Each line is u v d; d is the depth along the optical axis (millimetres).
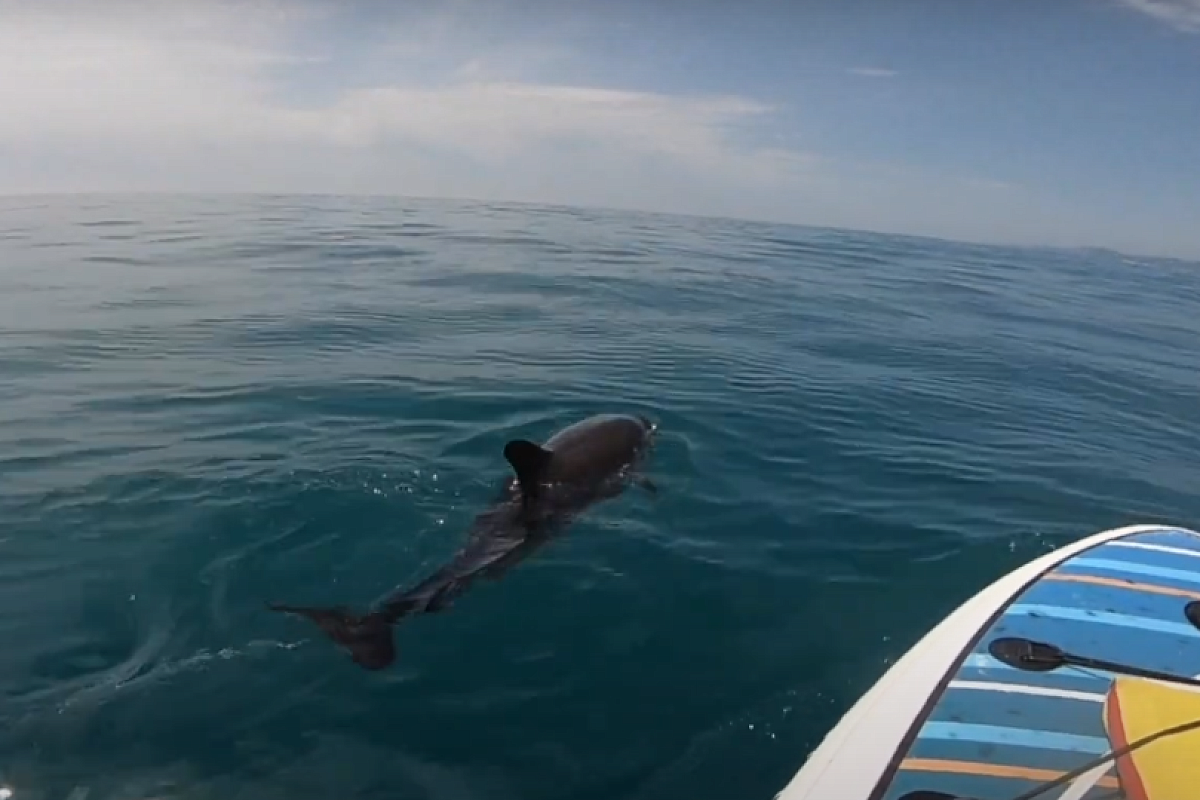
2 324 13320
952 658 4996
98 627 6113
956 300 19703
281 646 5922
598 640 6051
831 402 11219
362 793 4805
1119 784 3992
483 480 8281
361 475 8258
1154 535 6449
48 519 7438
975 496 8633
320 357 12109
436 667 5734
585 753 5094
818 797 4145
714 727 5309
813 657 5957
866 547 7426
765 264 22594
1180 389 13539
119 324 13492
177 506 7656
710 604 6504
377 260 19562
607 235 26328
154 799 4754
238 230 22953
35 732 5168
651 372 11977
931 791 4051
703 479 8547
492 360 12219
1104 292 23312
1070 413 11797
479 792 4820
